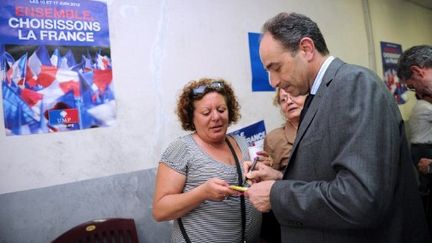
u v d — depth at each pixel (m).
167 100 1.88
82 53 1.62
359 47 3.13
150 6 1.84
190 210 1.17
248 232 1.25
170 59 1.90
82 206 1.60
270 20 0.85
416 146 2.18
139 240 1.75
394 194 0.78
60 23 1.57
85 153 1.62
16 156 1.46
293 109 1.53
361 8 3.19
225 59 2.13
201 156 1.22
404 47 3.76
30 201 1.48
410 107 3.68
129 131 1.75
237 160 1.27
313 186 0.74
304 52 0.81
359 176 0.65
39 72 1.52
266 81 2.34
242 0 2.23
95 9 1.66
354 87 0.74
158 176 1.25
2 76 1.44
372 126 0.68
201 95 1.27
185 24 1.97
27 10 1.50
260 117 2.29
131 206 1.74
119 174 1.71
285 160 1.61
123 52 1.74
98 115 1.66
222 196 1.04
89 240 1.52
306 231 0.83
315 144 0.79
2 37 1.44
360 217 0.65
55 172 1.54
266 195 0.83
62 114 1.56
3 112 1.44
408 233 0.81
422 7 4.19
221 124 1.27
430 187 1.58
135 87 1.78
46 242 1.51
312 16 2.69
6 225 1.43
